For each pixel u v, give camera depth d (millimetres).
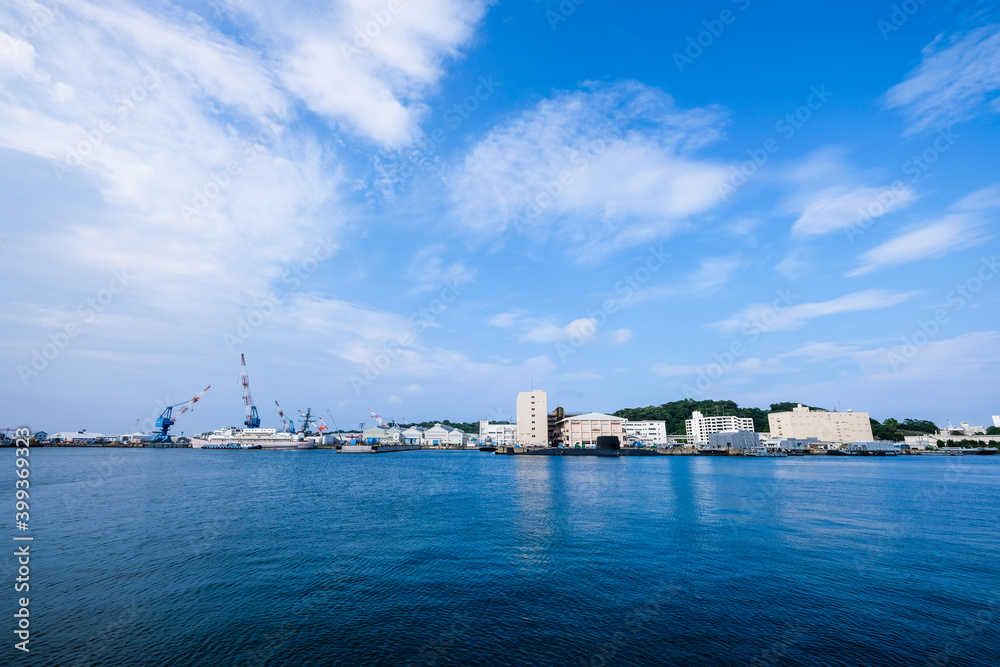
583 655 15336
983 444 197000
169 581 22641
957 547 29000
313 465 117438
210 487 62562
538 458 158625
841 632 16922
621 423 188500
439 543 30391
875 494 55031
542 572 24094
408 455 197250
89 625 17594
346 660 14992
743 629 17281
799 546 29281
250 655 15289
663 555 27312
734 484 67062
